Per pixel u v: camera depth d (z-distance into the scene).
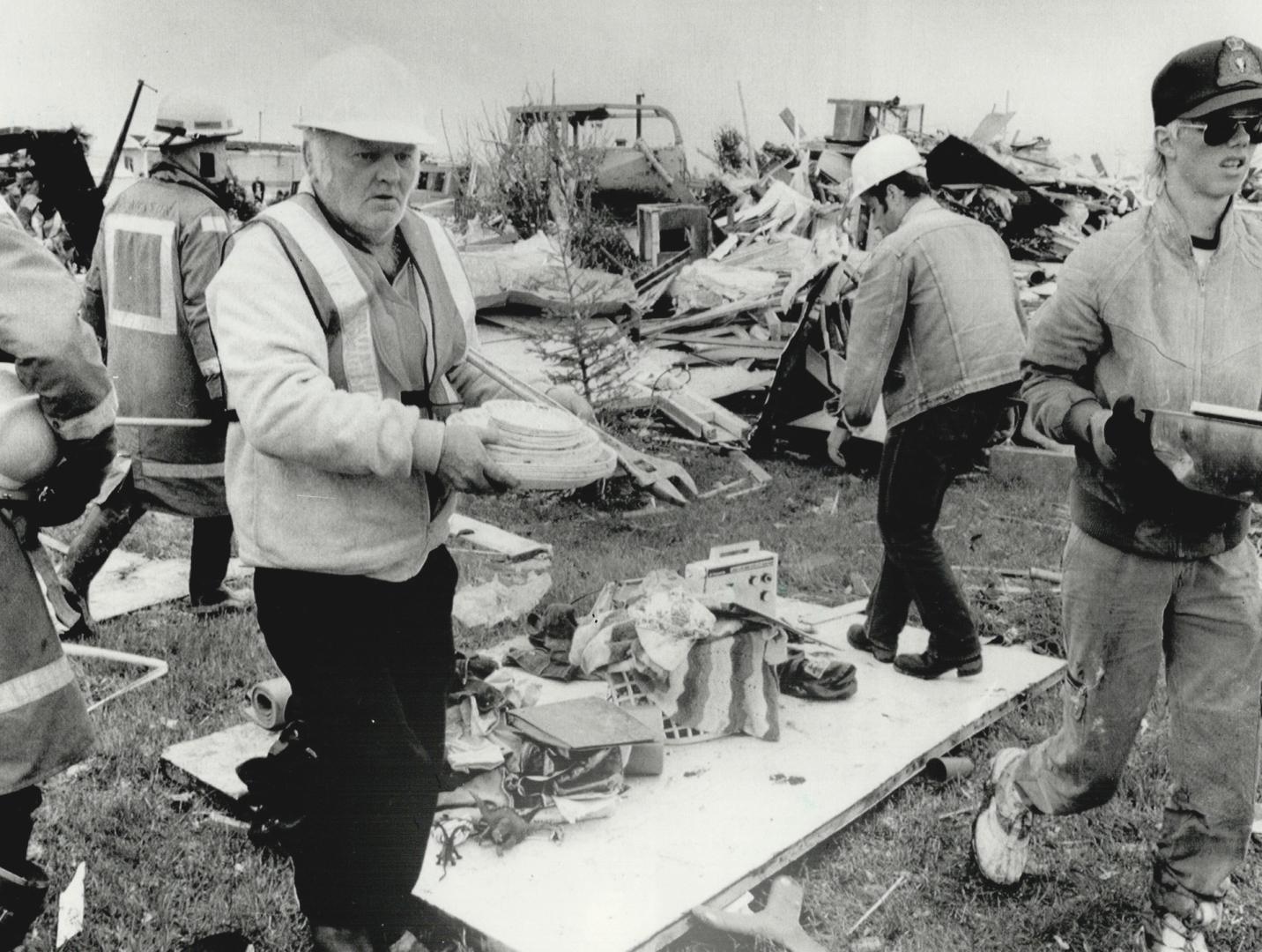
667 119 14.51
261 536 2.25
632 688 3.67
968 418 3.92
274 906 2.88
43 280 1.99
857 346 3.99
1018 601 5.45
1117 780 2.68
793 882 2.89
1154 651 2.57
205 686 4.24
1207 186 2.35
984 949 2.78
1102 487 2.53
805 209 13.19
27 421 2.03
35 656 2.12
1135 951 2.77
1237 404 2.43
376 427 2.07
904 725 3.82
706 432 8.56
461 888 2.83
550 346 9.33
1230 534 2.46
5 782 2.05
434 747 2.57
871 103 14.16
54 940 2.71
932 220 3.98
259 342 2.10
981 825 3.01
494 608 5.04
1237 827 2.53
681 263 12.29
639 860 2.97
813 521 6.86
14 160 6.18
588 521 6.88
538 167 12.30
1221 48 2.30
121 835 3.23
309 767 2.65
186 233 4.36
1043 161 17.09
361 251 2.27
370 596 2.31
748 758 3.56
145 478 4.57
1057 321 2.60
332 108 2.15
